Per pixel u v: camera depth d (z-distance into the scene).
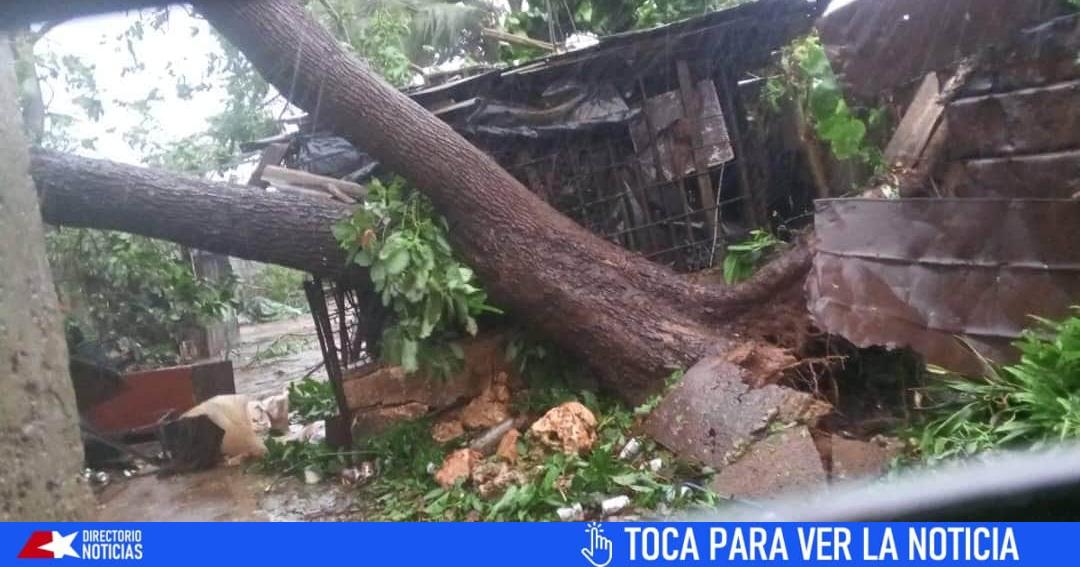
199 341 8.77
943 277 4.34
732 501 3.82
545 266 5.37
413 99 6.03
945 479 3.39
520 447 4.96
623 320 5.34
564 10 8.64
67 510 2.85
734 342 5.22
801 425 4.24
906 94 5.47
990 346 4.16
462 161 5.25
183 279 7.27
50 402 2.82
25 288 2.79
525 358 5.74
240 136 6.86
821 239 4.90
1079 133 4.09
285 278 10.44
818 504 3.54
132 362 7.46
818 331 5.00
